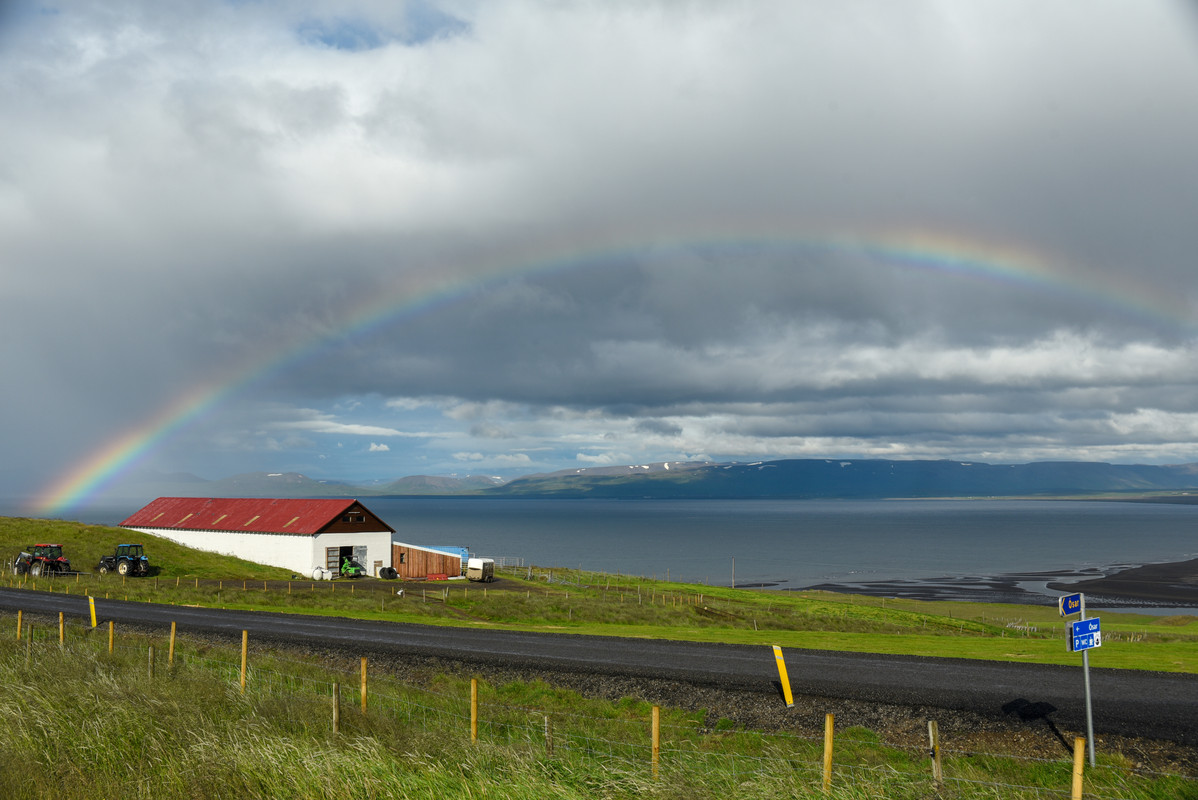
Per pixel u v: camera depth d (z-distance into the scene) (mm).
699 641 35750
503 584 81438
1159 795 16172
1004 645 34719
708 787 15398
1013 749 19531
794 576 155625
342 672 29109
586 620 56469
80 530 85688
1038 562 185750
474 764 16406
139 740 17375
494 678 28312
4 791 14766
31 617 39781
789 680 26031
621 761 17312
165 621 39625
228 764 15805
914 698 23344
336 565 79812
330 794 14852
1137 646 35125
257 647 33094
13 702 18922
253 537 82062
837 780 16609
